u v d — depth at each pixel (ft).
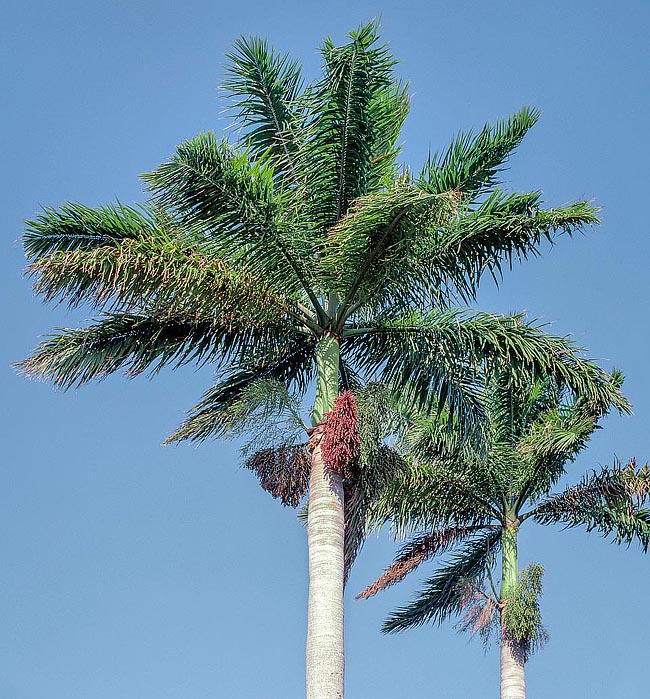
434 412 55.88
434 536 69.97
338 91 49.78
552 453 67.10
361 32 49.34
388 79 50.34
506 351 51.31
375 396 49.93
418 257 49.83
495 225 51.37
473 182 53.26
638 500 65.92
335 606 46.44
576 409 65.98
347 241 48.37
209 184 47.65
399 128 54.80
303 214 51.06
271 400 49.52
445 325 51.78
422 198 45.29
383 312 52.60
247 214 48.26
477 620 66.44
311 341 54.65
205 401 54.49
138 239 49.32
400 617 70.95
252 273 49.62
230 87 53.31
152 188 47.83
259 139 53.31
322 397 50.67
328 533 47.78
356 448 48.78
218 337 53.11
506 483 68.03
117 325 51.96
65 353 51.06
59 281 46.39
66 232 49.06
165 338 52.65
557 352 51.16
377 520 66.85
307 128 50.37
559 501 67.92
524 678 64.44
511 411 69.62
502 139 53.06
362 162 51.11
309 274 50.47
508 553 67.87
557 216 50.83
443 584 70.64
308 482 50.34
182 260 47.37
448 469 67.10
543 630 65.05
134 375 52.11
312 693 44.75
